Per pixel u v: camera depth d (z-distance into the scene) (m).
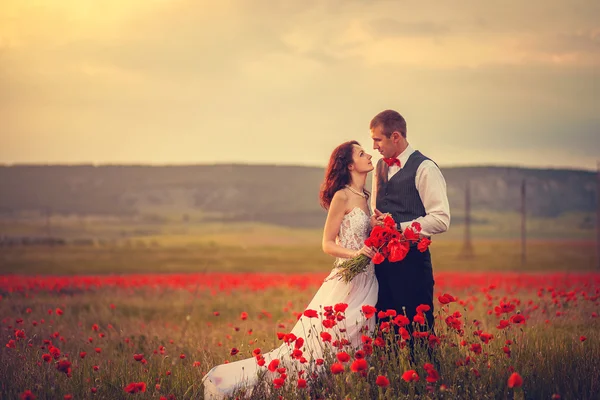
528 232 129.62
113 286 22.44
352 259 6.73
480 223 139.12
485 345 6.33
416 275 6.60
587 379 6.07
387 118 6.83
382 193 7.00
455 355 5.82
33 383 6.21
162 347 8.38
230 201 157.50
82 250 89.44
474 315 11.57
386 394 5.08
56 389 6.02
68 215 140.25
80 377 6.47
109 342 10.02
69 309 14.70
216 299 18.69
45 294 20.14
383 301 6.82
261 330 11.08
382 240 6.38
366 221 7.03
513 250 89.00
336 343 6.07
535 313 10.49
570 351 7.02
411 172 6.74
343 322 6.73
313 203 156.75
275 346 7.97
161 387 6.39
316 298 7.14
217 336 10.71
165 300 18.72
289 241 118.25
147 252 88.88
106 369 7.03
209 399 6.31
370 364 5.89
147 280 23.78
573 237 123.12
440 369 5.83
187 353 8.69
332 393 5.43
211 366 7.04
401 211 6.79
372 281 6.91
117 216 144.12
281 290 21.47
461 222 139.62
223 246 103.88
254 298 18.72
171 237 122.06
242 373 6.46
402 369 5.70
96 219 140.12
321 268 66.38
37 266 68.44
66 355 8.02
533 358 6.57
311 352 6.15
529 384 5.88
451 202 154.25
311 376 6.04
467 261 70.06
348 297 6.88
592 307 10.37
